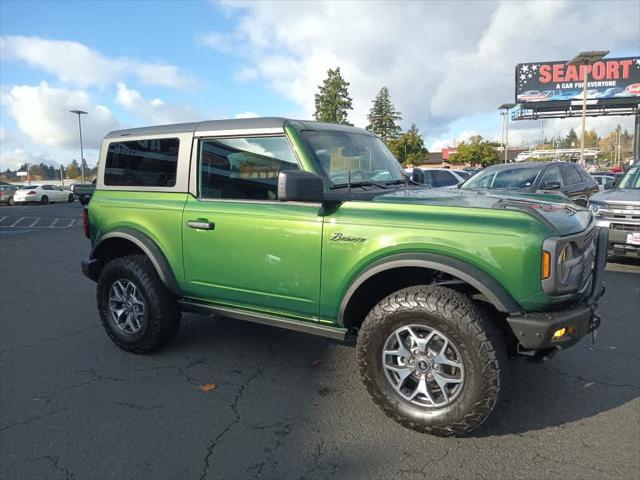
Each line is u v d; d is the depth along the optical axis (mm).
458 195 3457
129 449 2902
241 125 3699
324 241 3189
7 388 3736
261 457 2803
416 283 3350
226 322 5230
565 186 9305
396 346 3025
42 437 3047
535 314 2727
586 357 4133
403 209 3018
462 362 2781
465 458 2750
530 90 46469
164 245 3992
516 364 3988
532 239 2676
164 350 4453
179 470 2697
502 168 9555
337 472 2656
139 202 4145
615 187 8648
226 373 3949
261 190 3574
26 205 34688
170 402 3473
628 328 4863
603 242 3303
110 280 4352
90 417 3281
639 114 45375
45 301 6375
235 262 3604
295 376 3881
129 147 4309
